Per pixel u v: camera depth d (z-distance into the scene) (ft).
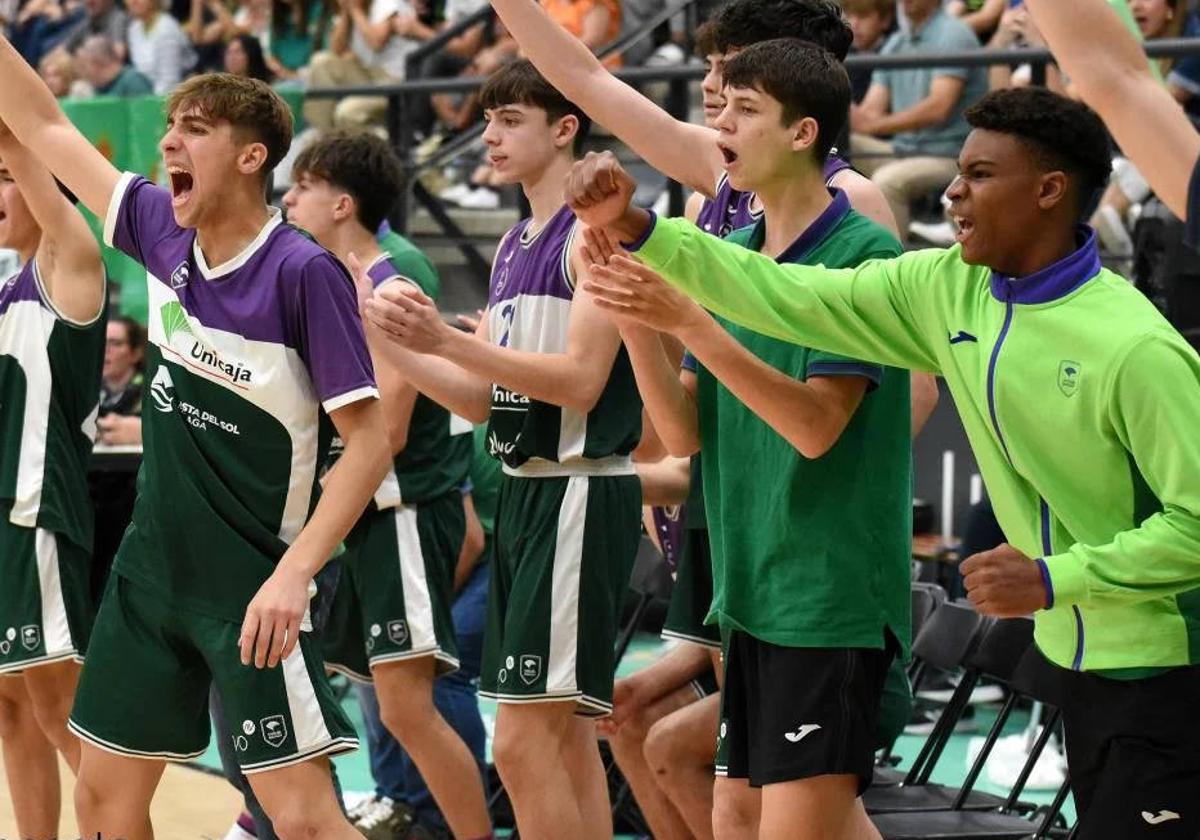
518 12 18.07
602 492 18.51
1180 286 27.20
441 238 37.99
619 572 18.69
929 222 33.83
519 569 18.51
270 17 47.11
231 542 16.12
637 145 18.08
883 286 13.66
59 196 19.63
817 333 13.71
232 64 45.68
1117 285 12.62
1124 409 12.20
